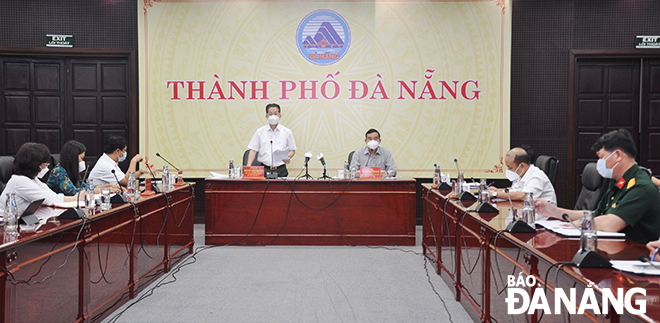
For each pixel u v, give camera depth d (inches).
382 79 242.5
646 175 90.3
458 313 116.6
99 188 155.4
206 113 244.1
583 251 63.7
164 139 243.9
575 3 242.5
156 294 130.9
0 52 242.1
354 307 121.0
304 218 193.0
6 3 242.7
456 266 125.7
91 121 249.0
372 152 209.6
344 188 192.2
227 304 122.8
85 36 245.3
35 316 82.0
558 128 245.8
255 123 244.8
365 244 192.1
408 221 192.4
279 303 123.8
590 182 137.9
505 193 142.6
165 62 242.7
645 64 243.6
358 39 241.9
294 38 242.8
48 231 85.0
